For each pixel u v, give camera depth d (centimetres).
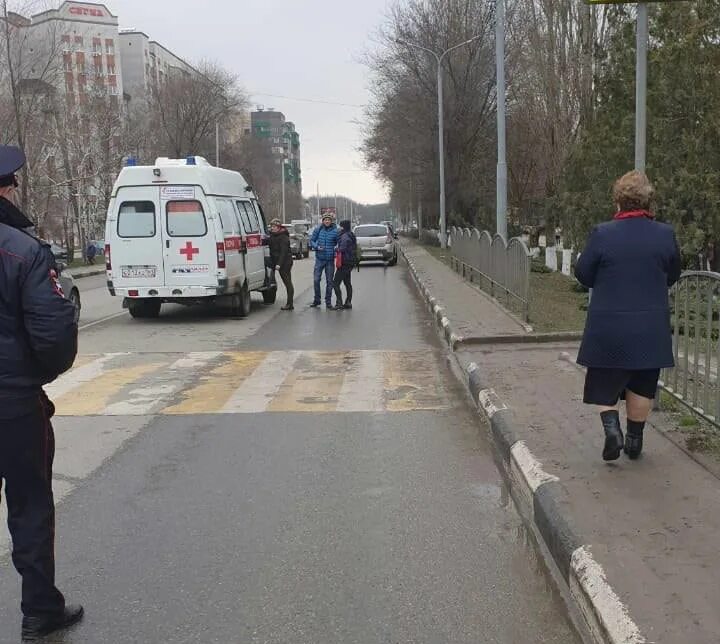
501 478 537
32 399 317
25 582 333
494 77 3950
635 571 341
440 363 962
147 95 6375
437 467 562
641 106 639
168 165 1379
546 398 686
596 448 529
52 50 3073
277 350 1081
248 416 713
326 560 408
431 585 379
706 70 1129
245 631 338
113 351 1087
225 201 1441
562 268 2084
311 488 519
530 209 3475
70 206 4259
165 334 1258
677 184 1131
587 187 1563
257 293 1975
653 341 456
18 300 306
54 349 308
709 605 309
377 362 973
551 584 378
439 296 1609
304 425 678
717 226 1119
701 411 533
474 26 3881
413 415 710
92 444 629
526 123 2970
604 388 474
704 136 1118
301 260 3844
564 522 399
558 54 2269
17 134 2844
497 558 409
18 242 305
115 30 8738
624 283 459
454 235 2577
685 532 382
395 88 4184
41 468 327
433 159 4200
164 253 1370
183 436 650
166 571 398
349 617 348
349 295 1614
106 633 338
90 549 426
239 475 548
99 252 4706
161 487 525
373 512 475
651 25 1265
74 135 3744
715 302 507
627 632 292
